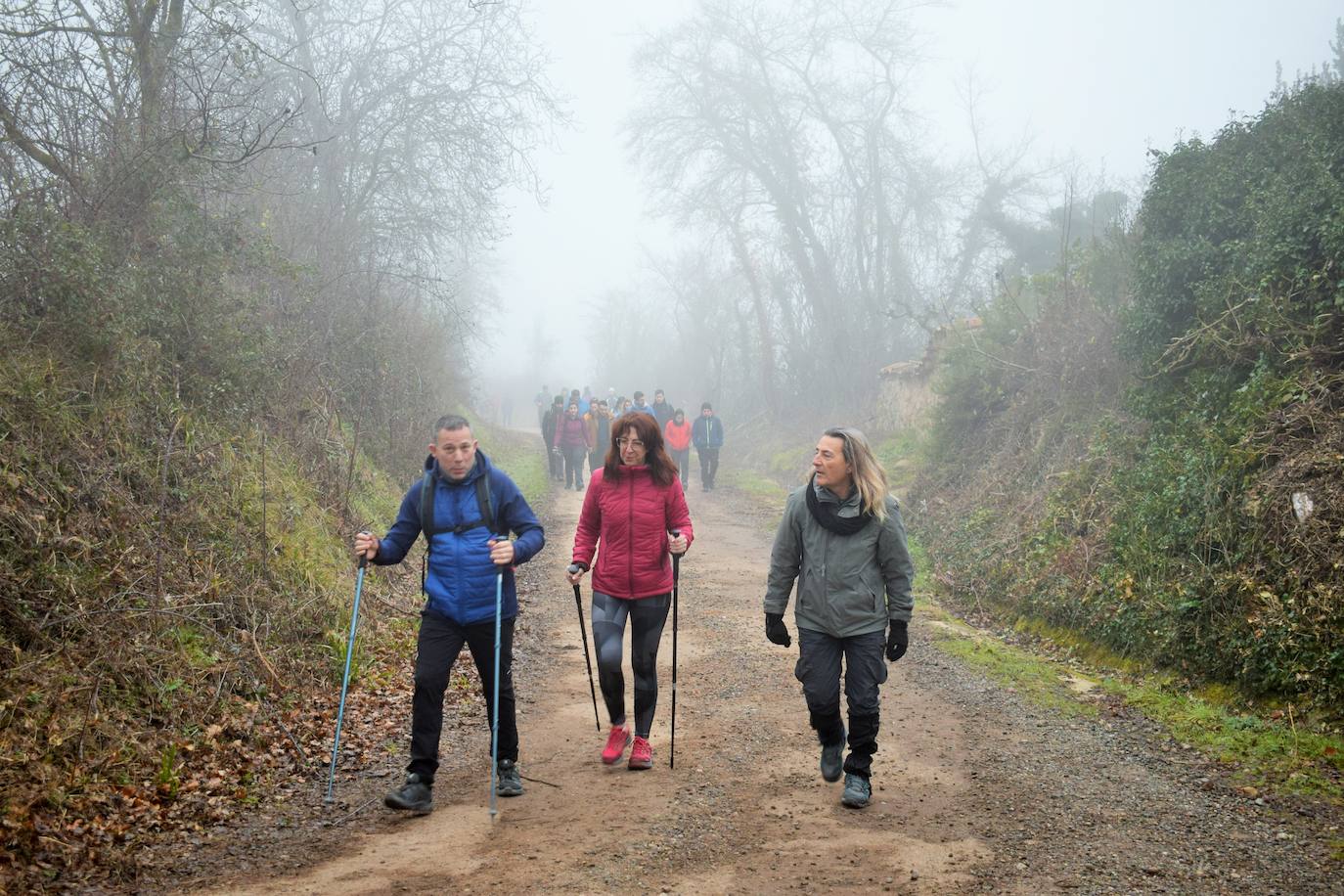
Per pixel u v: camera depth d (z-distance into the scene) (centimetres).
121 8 845
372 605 809
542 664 767
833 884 391
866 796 478
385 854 417
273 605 667
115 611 537
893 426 2369
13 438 594
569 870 401
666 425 2083
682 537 538
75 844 398
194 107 961
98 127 809
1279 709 606
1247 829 453
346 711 606
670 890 383
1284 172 895
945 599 1032
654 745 578
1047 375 1259
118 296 730
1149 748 573
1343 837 441
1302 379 765
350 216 1622
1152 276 989
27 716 458
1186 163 1035
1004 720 630
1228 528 716
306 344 1091
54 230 695
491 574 484
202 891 377
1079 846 432
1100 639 788
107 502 618
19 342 658
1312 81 1002
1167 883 394
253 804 468
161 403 744
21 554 534
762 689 699
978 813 472
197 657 573
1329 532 639
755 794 495
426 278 1706
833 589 490
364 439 1284
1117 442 1007
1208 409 877
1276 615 632
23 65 759
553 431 2273
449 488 493
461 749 564
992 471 1262
